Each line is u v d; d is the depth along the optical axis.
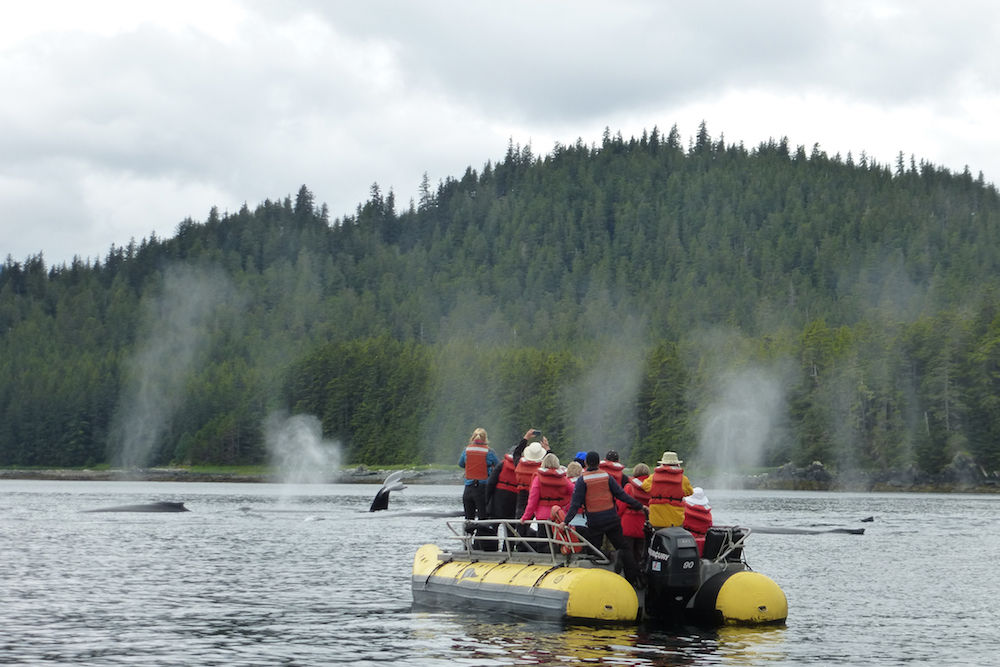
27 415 175.38
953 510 73.94
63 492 102.25
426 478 139.25
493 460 25.77
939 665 18.25
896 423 122.06
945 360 121.12
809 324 143.25
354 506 72.81
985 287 151.62
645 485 22.75
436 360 160.62
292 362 171.38
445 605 24.38
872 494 109.81
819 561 37.03
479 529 25.47
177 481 156.38
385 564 34.72
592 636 20.08
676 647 19.14
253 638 20.28
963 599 27.20
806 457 124.19
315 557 37.03
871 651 19.44
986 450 118.94
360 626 21.58
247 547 40.81
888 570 34.19
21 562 34.66
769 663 18.00
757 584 21.56
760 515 64.00
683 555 21.08
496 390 147.12
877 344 128.88
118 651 19.00
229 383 174.12
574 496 21.59
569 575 21.28
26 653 18.81
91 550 39.12
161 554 37.78
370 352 165.50
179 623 22.16
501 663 17.78
